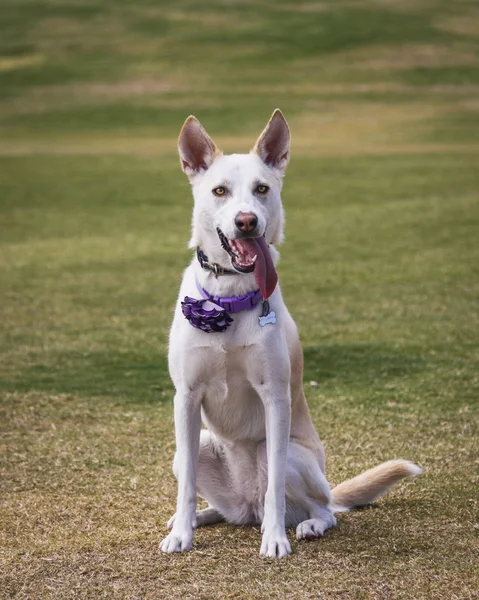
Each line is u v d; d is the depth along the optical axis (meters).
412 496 6.48
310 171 27.62
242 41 61.47
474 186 24.44
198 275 5.84
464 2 73.62
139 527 6.00
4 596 4.93
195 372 5.74
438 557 5.32
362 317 12.45
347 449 7.59
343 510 6.15
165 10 71.38
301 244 18.06
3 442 7.86
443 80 51.12
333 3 73.12
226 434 6.00
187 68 54.44
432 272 15.32
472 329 11.70
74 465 7.28
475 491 6.51
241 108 43.72
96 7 71.94
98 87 50.06
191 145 6.06
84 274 15.77
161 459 7.43
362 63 55.53
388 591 4.86
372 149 32.41
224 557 5.44
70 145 35.12
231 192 5.77
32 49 59.72
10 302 13.73
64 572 5.24
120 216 21.72
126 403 9.04
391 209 21.58
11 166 29.38
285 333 5.91
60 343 11.40
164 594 4.89
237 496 6.16
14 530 5.95
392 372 9.91
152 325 12.30
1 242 18.83
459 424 8.13
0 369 10.26
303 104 44.72
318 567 5.21
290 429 6.14
